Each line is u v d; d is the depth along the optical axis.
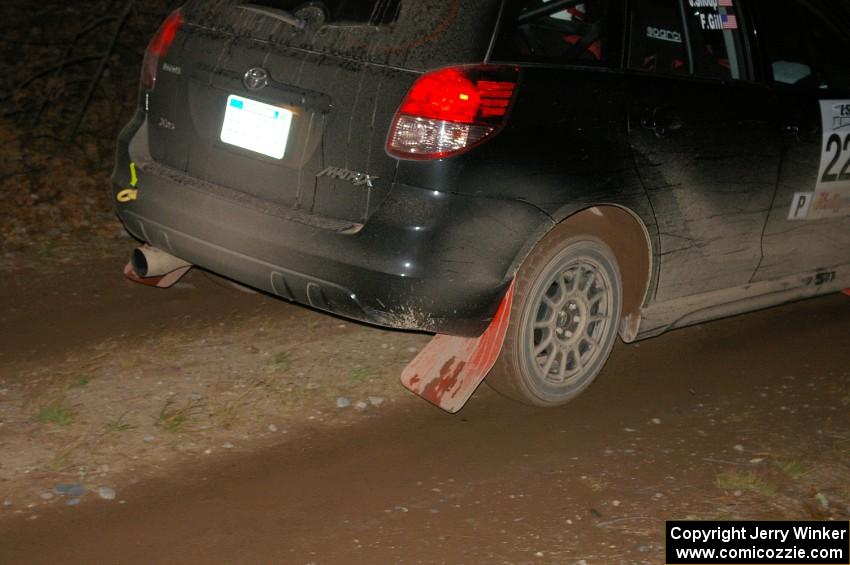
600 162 4.38
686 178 4.69
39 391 4.64
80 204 6.96
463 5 4.18
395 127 4.10
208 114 4.53
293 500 3.98
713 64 4.91
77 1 9.77
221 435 4.38
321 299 4.26
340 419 4.57
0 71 8.65
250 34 4.46
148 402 4.59
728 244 4.99
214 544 3.69
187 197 4.54
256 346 5.17
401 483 4.13
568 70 4.34
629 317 4.88
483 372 4.40
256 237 4.32
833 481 4.30
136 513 3.84
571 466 4.32
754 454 4.49
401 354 5.18
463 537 3.80
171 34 4.73
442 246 4.09
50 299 5.61
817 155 5.22
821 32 5.41
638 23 4.61
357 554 3.68
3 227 6.52
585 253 4.56
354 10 4.32
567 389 4.73
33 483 3.97
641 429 4.66
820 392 5.11
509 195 4.16
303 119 4.26
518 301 4.41
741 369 5.32
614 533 3.87
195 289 5.81
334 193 4.21
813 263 5.48
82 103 8.12
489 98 4.11
